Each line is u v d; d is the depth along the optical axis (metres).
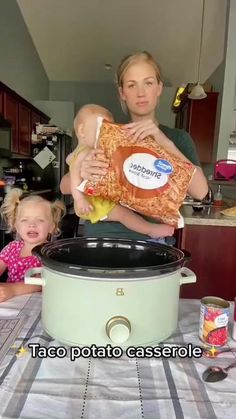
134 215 0.97
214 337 0.67
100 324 0.61
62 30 5.11
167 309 0.66
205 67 4.85
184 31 4.79
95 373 0.58
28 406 0.50
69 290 0.62
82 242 0.83
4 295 0.89
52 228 1.30
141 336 0.63
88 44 5.39
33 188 4.62
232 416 0.49
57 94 6.68
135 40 5.17
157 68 0.99
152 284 0.62
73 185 0.85
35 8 4.69
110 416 0.48
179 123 4.93
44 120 5.55
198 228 2.02
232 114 3.60
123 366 0.60
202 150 3.85
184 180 0.71
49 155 4.95
